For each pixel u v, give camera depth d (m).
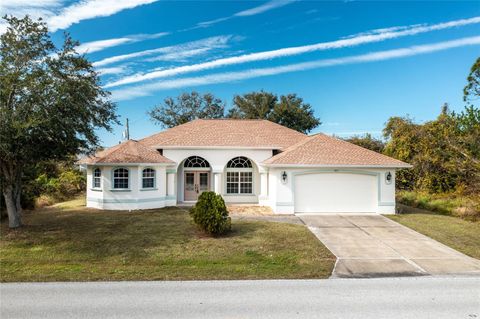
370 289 8.47
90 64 14.81
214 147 23.30
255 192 24.56
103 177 21.12
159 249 12.26
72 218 18.00
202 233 14.50
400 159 28.95
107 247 12.51
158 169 22.14
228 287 8.62
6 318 6.61
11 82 12.80
